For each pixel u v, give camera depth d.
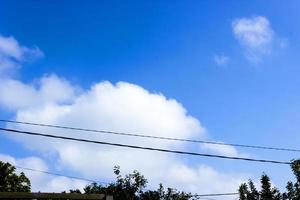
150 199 43.41
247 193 57.78
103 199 16.41
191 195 42.50
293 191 51.03
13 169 49.69
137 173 44.22
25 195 15.26
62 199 16.20
